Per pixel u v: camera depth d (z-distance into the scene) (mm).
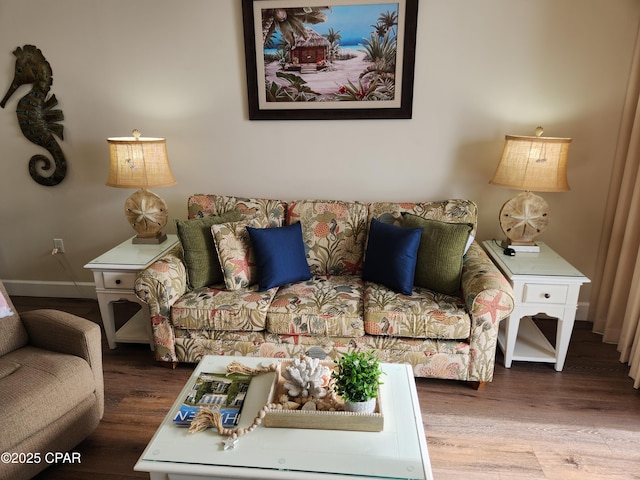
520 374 2434
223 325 2283
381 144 2869
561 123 2707
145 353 2676
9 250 3396
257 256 2467
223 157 3018
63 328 1869
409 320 2160
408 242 2357
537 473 1788
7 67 2988
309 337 2266
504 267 2406
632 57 2533
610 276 2734
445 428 2029
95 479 1785
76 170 3150
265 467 1321
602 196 2787
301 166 2979
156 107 2971
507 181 2504
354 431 1462
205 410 1518
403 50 2650
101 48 2891
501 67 2658
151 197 2799
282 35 2711
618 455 1878
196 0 2730
